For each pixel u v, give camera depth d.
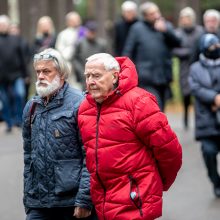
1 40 25.95
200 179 17.30
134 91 9.12
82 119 9.27
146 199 9.03
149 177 9.10
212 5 57.12
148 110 9.03
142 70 21.06
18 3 48.25
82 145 9.68
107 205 9.12
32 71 33.47
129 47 21.16
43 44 26.62
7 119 26.11
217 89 14.91
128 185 9.05
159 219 13.91
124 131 9.03
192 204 15.02
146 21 21.14
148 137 9.05
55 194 9.71
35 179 9.85
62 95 9.79
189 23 24.72
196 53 15.60
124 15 26.41
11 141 23.92
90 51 24.56
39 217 9.91
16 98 26.55
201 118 14.91
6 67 26.00
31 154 9.93
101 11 48.16
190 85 15.05
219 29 21.73
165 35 21.12
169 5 63.38
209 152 14.95
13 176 18.25
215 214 14.27
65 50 27.16
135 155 9.07
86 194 9.55
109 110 9.09
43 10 43.78
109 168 9.06
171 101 32.38
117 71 9.13
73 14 28.00
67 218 9.91
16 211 14.81
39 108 9.89
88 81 9.09
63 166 9.70
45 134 9.75
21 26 46.75
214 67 15.02
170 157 9.18
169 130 9.12
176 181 17.09
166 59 21.31
